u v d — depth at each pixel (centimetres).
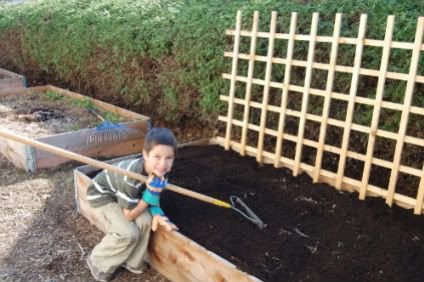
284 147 493
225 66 510
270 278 282
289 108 471
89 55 727
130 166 306
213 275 281
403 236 334
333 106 434
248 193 409
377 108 372
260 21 479
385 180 427
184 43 546
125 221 311
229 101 500
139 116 614
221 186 420
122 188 301
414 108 351
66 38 777
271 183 430
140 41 605
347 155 402
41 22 849
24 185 469
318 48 438
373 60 397
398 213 368
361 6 420
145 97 641
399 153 366
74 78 813
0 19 1025
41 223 396
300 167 444
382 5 409
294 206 385
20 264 337
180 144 544
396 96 388
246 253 309
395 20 387
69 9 807
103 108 688
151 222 317
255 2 512
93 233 382
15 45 977
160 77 593
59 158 521
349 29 420
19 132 557
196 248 289
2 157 549
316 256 310
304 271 293
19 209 419
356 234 339
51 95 761
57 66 833
